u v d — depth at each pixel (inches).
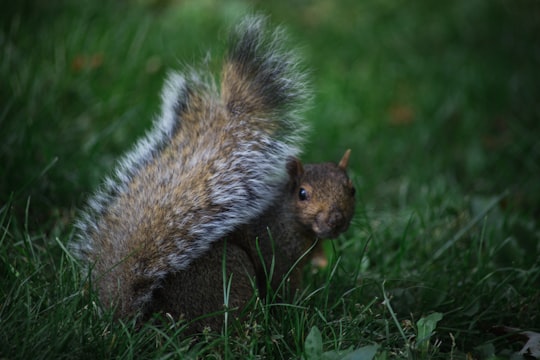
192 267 296.7
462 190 487.2
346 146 520.1
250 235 320.5
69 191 390.3
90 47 524.1
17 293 278.8
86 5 569.3
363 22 682.2
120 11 581.6
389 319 305.9
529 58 652.1
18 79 443.5
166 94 331.6
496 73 631.8
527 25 693.3
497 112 595.5
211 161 300.8
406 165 517.7
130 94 492.7
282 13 678.5
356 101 575.8
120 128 462.9
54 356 253.3
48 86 467.5
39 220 370.6
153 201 292.5
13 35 488.4
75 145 431.2
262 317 295.9
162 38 570.6
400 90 613.6
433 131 561.9
